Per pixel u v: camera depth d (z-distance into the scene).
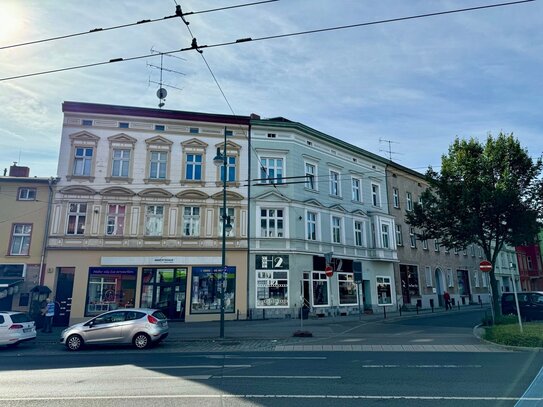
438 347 12.90
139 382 8.14
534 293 21.92
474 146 20.48
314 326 20.44
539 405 6.11
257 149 26.08
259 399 6.60
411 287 34.09
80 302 22.00
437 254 38.62
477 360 10.27
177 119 25.23
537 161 19.31
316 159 28.38
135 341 14.35
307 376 8.48
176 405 6.33
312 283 25.47
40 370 9.97
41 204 23.14
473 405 6.14
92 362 11.25
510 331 13.20
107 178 23.67
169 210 23.94
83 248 22.66
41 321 20.86
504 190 18.03
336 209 28.67
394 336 16.02
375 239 30.92
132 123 24.69
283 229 25.28
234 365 10.07
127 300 22.62
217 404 6.34
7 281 21.94
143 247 23.16
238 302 23.39
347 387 7.40
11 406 6.47
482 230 19.52
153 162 24.62
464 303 40.22
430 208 21.27
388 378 8.17
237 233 24.39
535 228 18.89
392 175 35.50
